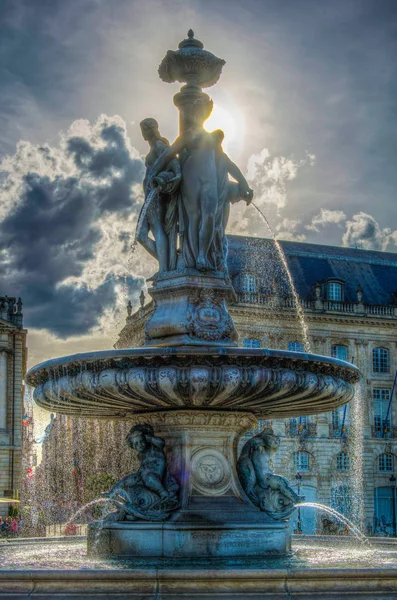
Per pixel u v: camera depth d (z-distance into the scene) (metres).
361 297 61.28
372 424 60.38
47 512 37.84
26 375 9.91
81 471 41.00
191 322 9.70
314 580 6.70
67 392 9.12
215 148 10.33
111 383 8.65
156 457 9.48
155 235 10.23
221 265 10.10
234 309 55.78
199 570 6.67
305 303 59.44
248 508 9.35
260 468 9.75
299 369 8.91
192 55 10.51
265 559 8.84
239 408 9.52
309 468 57.62
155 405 9.22
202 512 9.11
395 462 60.50
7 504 50.59
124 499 9.31
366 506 59.00
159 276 10.09
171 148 10.14
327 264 63.34
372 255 66.62
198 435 9.51
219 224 10.18
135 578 6.61
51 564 8.46
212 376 8.52
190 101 10.45
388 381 61.50
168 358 8.54
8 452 61.28
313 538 12.25
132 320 25.69
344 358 60.69
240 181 10.47
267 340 56.97
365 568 6.81
